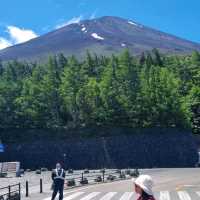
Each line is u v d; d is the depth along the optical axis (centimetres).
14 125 8056
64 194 2991
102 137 7719
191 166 7525
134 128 7744
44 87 8212
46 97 8131
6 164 6138
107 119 7812
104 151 7638
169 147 7612
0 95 8169
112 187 3556
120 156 7562
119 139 7662
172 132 7706
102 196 2820
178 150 7606
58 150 7788
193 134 8075
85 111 7912
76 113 7956
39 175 5891
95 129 7825
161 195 2900
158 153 7569
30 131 8006
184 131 7775
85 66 10094
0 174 5588
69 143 7800
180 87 9044
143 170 6444
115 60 9262
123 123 7794
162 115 7738
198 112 8550
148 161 7519
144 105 7775
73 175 5394
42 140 7894
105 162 7575
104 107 7850
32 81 8712
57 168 2342
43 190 3409
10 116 8069
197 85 9488
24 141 7944
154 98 7788
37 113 8019
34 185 4069
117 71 8219
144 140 7631
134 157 7544
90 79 8362
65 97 8188
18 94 8325
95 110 7869
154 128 7719
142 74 8294
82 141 7769
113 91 7900
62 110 8169
